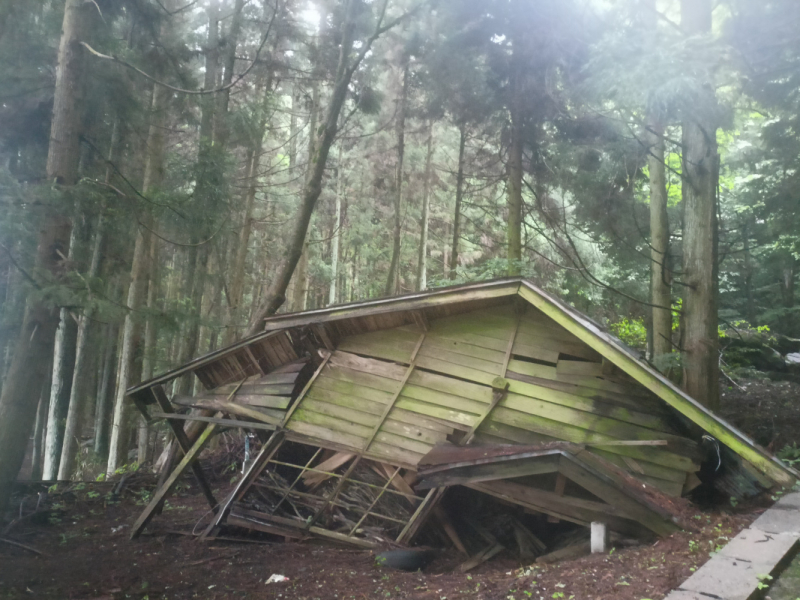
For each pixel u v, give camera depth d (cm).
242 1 1534
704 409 569
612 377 666
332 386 779
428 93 1527
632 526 576
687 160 820
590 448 643
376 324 779
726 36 775
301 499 797
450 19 1203
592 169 1336
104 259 1176
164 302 1623
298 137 2614
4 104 892
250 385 837
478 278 1435
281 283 1121
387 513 758
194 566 666
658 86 704
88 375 1313
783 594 370
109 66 920
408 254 3216
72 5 707
